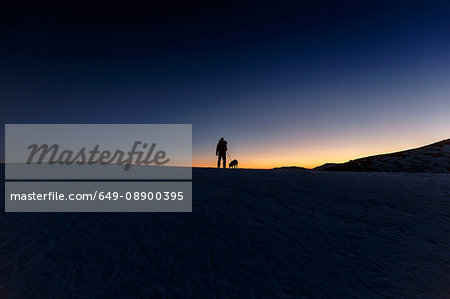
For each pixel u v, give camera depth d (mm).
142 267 2926
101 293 2516
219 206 4914
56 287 2621
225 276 2752
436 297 2416
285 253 3184
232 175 7938
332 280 2674
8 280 2742
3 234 3768
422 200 4914
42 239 3627
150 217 4434
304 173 8336
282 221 4145
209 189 6145
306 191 5836
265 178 7363
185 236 3676
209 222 4156
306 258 3070
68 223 4191
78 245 3451
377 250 3238
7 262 3070
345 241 3469
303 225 3980
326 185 6359
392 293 2480
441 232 3648
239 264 2969
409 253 3164
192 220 4254
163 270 2867
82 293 2523
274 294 2471
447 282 2627
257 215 4426
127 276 2770
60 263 3037
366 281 2658
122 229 3947
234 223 4098
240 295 2461
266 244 3406
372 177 7301
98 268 2928
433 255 3111
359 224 3988
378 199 5090
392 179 6863
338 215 4355
